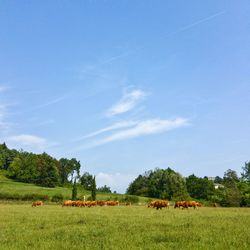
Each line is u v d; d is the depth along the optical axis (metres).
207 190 180.50
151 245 16.44
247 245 15.66
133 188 189.25
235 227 22.70
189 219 30.62
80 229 23.69
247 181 126.62
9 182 184.00
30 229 24.94
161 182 175.12
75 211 48.88
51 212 46.28
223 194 113.06
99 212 45.38
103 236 20.47
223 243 16.19
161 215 37.31
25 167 199.62
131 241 17.70
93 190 119.38
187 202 60.34
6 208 61.41
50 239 19.62
